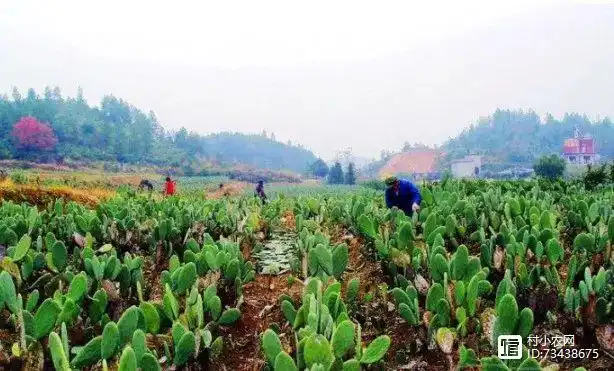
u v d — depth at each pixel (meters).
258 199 8.37
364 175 171.25
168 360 2.28
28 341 2.16
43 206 10.55
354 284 2.85
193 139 163.88
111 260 2.91
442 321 2.42
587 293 2.43
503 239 3.43
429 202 5.86
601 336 2.28
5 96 159.50
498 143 195.25
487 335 2.39
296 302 3.41
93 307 2.53
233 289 3.17
